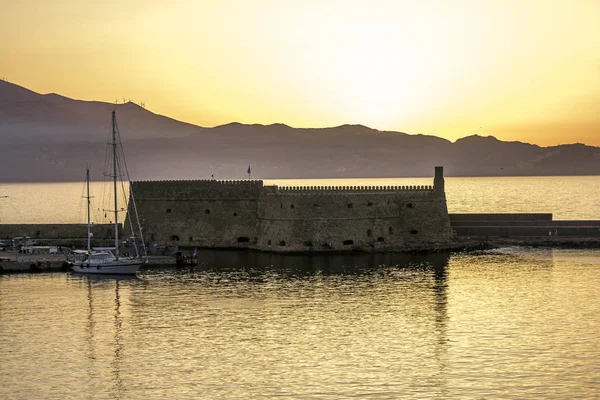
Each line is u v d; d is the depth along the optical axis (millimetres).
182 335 197125
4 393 160000
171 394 159250
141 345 189625
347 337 194375
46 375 170250
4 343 192250
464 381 165125
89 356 182250
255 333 198125
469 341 190875
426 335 195750
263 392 160000
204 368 173625
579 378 166125
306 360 178250
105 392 160500
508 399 156000
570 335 194875
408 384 163750
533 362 175750
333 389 161250
